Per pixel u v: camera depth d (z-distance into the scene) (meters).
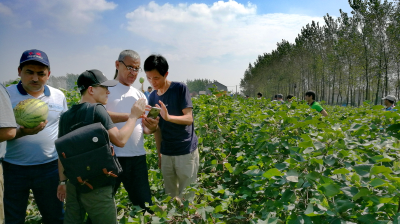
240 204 3.85
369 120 4.91
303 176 2.51
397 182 2.07
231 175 4.32
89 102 2.60
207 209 2.84
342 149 2.69
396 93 33.03
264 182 3.08
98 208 2.41
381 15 29.92
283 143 3.56
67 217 2.56
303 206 2.54
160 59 3.28
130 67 3.22
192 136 3.63
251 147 4.54
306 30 53.81
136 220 2.77
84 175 2.25
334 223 2.14
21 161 2.97
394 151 3.22
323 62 44.34
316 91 50.75
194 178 3.68
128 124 2.59
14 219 2.98
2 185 2.38
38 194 3.11
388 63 31.19
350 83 38.78
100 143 2.25
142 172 3.27
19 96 3.02
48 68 3.02
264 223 2.49
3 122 2.24
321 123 3.62
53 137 3.13
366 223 2.06
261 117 3.89
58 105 3.24
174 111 3.50
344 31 38.56
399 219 1.87
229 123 5.54
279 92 69.19
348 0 33.78
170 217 2.69
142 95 3.54
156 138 3.76
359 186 2.31
